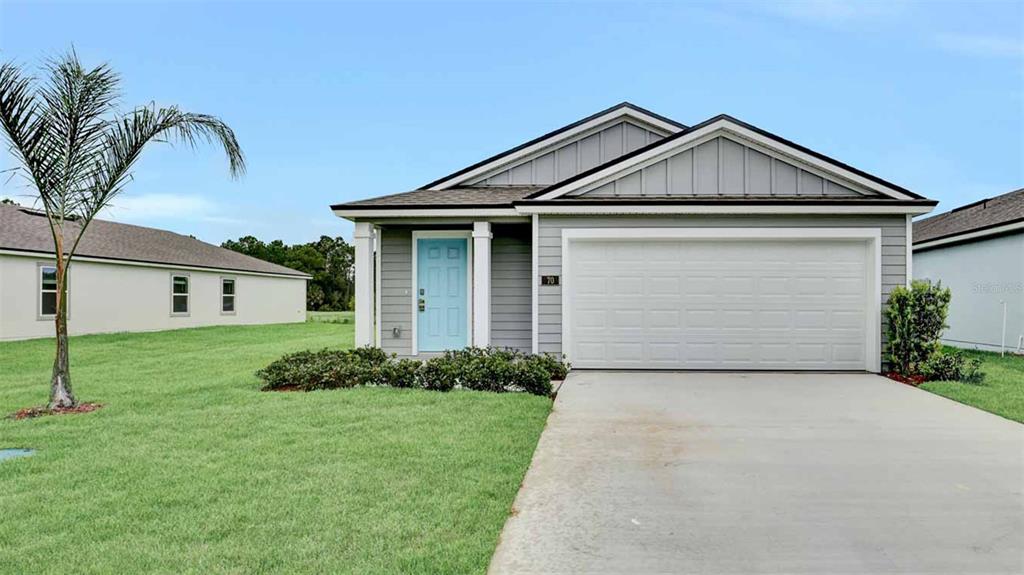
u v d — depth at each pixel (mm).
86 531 3291
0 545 3125
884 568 2957
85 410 6574
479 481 4078
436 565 2885
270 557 2955
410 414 6043
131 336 17422
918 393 7328
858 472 4410
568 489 4055
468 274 10852
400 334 10930
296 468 4344
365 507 3607
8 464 4488
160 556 2979
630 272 9172
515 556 3078
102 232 20531
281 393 7359
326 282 44844
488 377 7449
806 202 8664
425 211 9688
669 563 3008
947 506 3754
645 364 9156
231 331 20312
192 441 5117
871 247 8828
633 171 9234
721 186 9148
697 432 5520
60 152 6898
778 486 4121
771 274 9047
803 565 2990
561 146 11953
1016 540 3271
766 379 8320
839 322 8969
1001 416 6141
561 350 9125
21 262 15672
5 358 11977
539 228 9211
